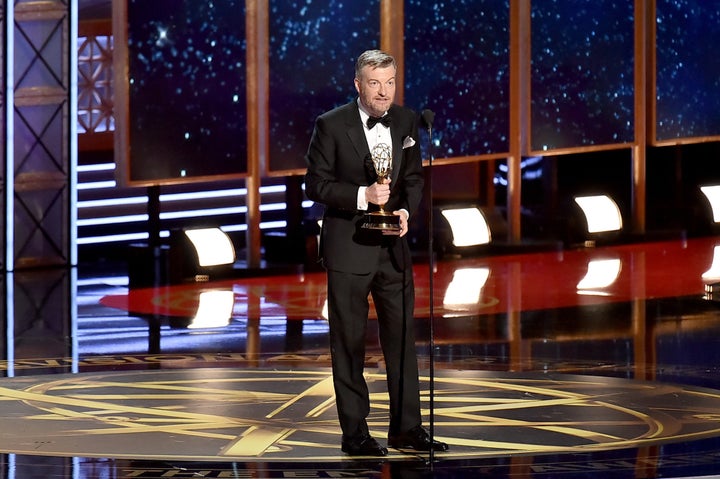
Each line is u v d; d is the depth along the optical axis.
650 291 44.03
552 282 46.41
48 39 49.16
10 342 34.59
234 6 48.19
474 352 32.66
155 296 44.03
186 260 47.66
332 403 25.28
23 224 49.75
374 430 22.41
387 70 19.48
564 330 36.28
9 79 48.28
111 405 25.03
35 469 19.27
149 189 47.81
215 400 25.59
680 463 19.61
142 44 46.31
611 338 34.88
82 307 41.56
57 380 28.23
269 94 48.97
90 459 19.98
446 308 40.47
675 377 28.83
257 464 19.59
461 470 19.11
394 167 19.89
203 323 38.19
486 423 23.06
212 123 48.12
